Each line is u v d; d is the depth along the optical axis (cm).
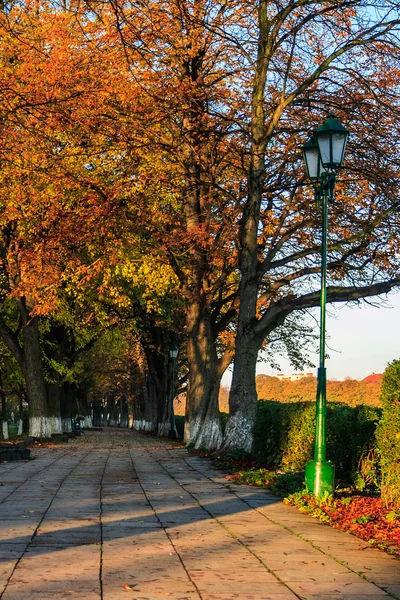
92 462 1997
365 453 1298
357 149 1998
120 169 2528
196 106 2080
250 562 729
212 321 2736
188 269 2586
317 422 1205
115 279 3108
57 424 3875
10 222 2966
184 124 2225
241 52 1998
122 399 10356
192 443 2628
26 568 679
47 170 2347
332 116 1254
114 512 1033
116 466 1852
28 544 791
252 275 2027
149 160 2297
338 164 1238
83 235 2214
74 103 1869
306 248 2278
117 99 2081
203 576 665
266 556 759
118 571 677
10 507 1067
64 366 3794
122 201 2236
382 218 2023
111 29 1875
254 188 2000
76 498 1180
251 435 1955
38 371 3372
